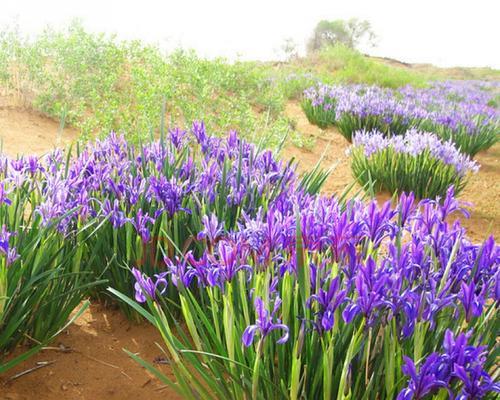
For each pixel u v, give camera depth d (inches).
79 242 116.9
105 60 368.2
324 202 99.5
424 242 86.4
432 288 76.2
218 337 85.7
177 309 125.3
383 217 85.8
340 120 404.8
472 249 86.5
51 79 322.3
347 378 73.4
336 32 1461.6
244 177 130.5
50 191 108.7
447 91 730.2
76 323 125.2
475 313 72.4
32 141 271.7
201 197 129.0
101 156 142.7
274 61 883.4
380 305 73.9
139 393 103.7
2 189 101.3
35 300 105.0
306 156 348.5
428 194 275.3
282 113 425.7
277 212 91.2
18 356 108.6
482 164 384.5
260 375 78.2
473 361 64.4
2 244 93.7
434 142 284.5
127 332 123.8
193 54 407.5
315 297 72.9
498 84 1008.9
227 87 402.0
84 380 105.9
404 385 75.8
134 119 293.0
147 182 128.6
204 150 150.0
